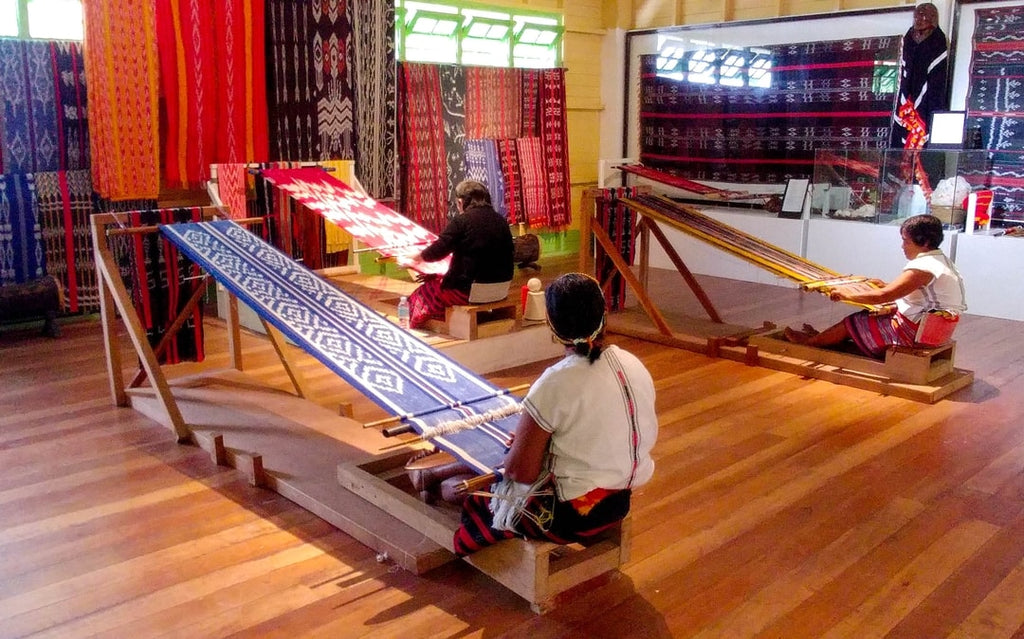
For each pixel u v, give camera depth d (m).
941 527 3.16
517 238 8.35
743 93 8.60
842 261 7.62
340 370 3.01
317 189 5.85
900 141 7.54
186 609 2.57
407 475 3.32
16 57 5.71
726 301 7.22
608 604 2.63
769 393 4.76
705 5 8.98
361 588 2.70
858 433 4.13
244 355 5.32
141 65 6.15
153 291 4.56
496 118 8.48
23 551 2.91
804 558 2.92
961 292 4.68
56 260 6.07
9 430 4.05
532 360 5.34
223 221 4.36
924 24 7.14
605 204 6.18
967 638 2.47
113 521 3.13
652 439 2.43
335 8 7.05
